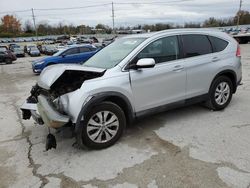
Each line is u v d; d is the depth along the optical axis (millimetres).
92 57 4773
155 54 4160
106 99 3779
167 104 4340
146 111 4129
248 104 5527
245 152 3494
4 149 3967
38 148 3943
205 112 5090
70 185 2980
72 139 4160
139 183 2938
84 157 3580
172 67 4270
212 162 3279
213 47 4914
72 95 3500
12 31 101500
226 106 5340
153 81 4074
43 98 3770
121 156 3551
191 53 4578
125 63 3887
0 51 23984
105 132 3760
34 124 5020
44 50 39031
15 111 6121
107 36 80438
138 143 3906
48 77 3828
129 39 4582
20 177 3189
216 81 4938
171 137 4047
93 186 2939
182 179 2969
